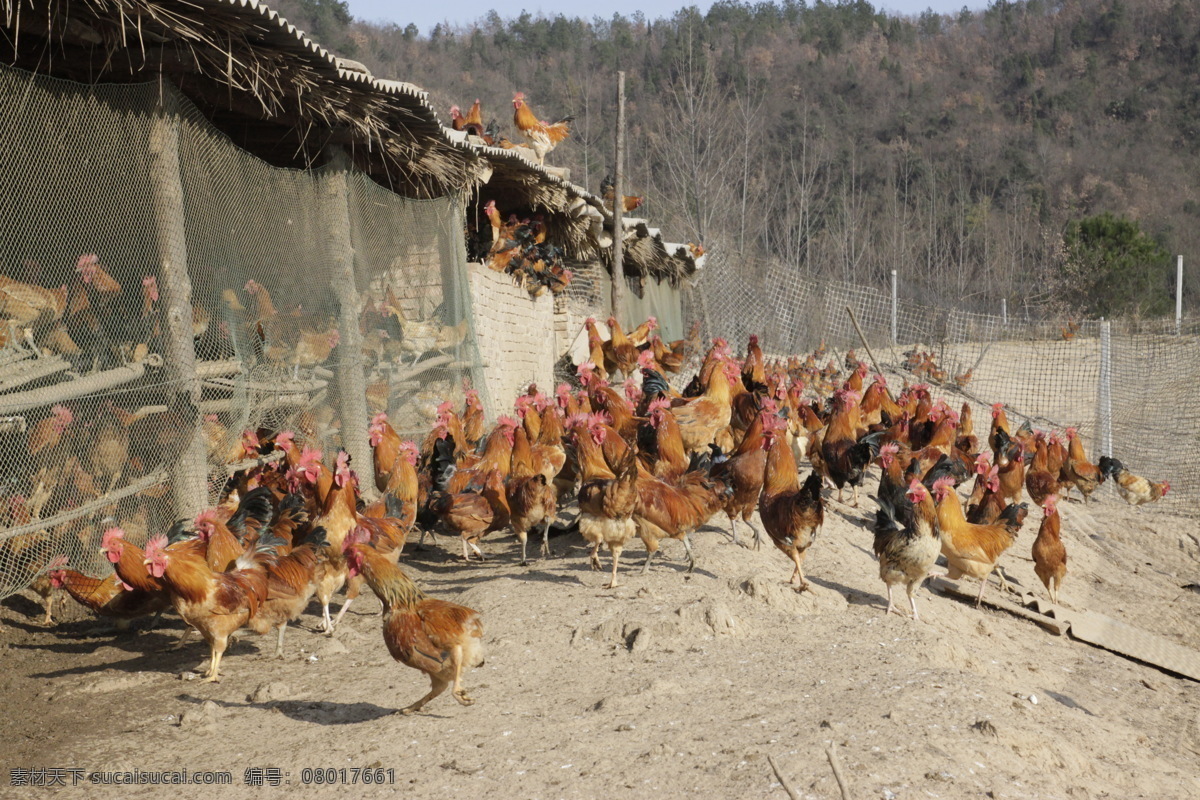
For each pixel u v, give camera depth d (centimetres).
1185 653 595
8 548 483
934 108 4644
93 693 462
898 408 779
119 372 507
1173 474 904
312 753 423
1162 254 2369
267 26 500
